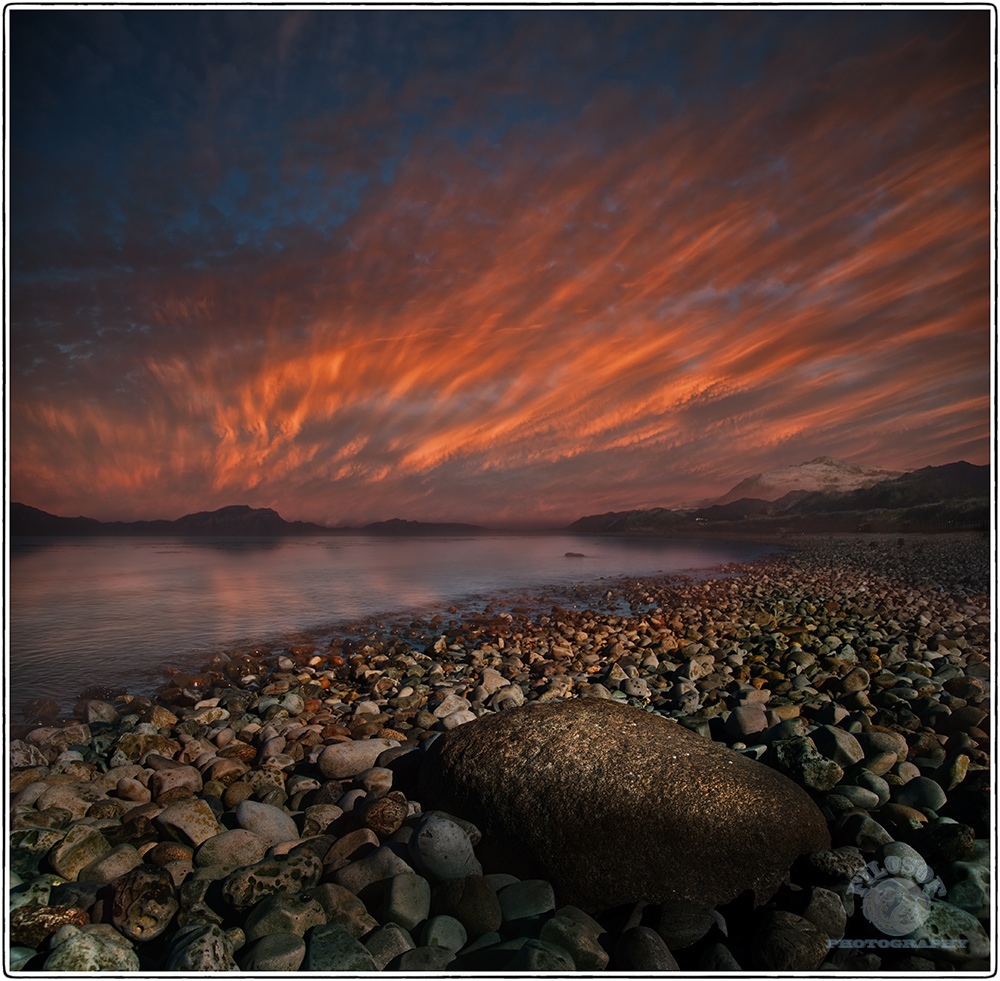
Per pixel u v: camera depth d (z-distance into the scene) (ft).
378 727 6.52
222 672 9.85
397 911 3.23
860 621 12.52
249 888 3.40
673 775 3.62
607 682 8.11
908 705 6.35
